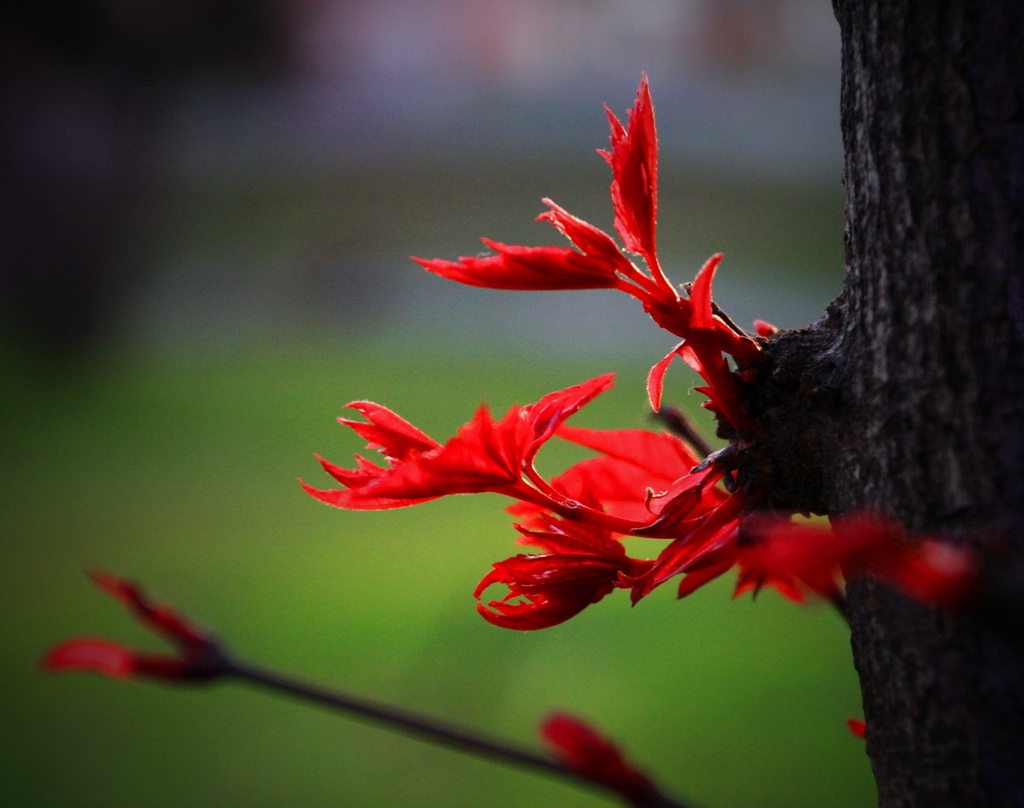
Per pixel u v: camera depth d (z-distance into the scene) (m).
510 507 0.43
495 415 3.19
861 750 1.39
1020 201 0.40
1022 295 0.40
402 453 0.43
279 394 3.67
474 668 1.65
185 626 0.41
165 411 3.53
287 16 4.86
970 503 0.40
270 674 0.41
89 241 4.08
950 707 0.40
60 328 4.11
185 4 4.15
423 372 3.94
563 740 0.39
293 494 2.63
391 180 5.87
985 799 0.40
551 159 6.12
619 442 0.45
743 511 0.42
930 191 0.40
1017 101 0.40
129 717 1.62
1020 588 0.36
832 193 5.90
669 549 0.42
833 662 1.68
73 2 3.77
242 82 5.27
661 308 0.42
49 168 3.95
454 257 5.45
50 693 1.68
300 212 5.69
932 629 0.40
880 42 0.41
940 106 0.40
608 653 1.72
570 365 4.00
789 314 4.43
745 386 0.42
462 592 1.96
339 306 5.00
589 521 0.42
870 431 0.41
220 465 2.88
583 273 0.42
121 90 4.04
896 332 0.41
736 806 1.27
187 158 5.29
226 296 5.04
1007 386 0.40
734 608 1.93
